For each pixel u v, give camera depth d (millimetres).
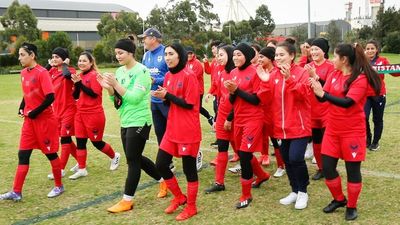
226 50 5379
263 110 4809
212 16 49312
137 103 4590
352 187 4246
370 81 4047
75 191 5590
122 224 4449
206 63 9992
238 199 5059
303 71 4527
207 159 7008
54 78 6184
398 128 8836
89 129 6059
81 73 6031
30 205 5133
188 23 47969
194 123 4465
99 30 51875
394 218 4324
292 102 4473
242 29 50594
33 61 5180
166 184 4754
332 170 4359
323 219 4367
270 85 4570
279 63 4488
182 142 4445
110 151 6406
